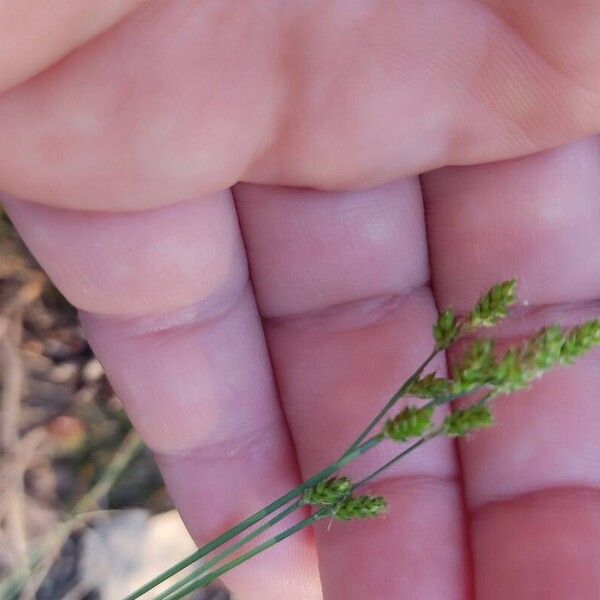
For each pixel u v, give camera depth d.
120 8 0.07
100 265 0.09
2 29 0.06
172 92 0.08
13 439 0.12
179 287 0.09
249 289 0.09
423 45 0.08
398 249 0.09
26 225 0.09
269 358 0.10
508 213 0.09
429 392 0.06
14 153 0.08
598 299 0.09
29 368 0.13
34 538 0.12
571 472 0.08
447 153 0.09
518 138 0.08
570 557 0.08
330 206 0.09
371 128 0.08
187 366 0.09
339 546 0.09
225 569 0.07
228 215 0.09
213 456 0.10
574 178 0.09
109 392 0.13
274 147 0.08
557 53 0.07
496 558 0.08
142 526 0.13
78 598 0.13
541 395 0.08
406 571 0.09
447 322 0.06
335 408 0.09
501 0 0.07
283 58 0.08
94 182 0.08
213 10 0.07
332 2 0.07
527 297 0.09
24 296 0.12
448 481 0.09
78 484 0.13
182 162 0.08
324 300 0.09
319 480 0.07
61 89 0.07
